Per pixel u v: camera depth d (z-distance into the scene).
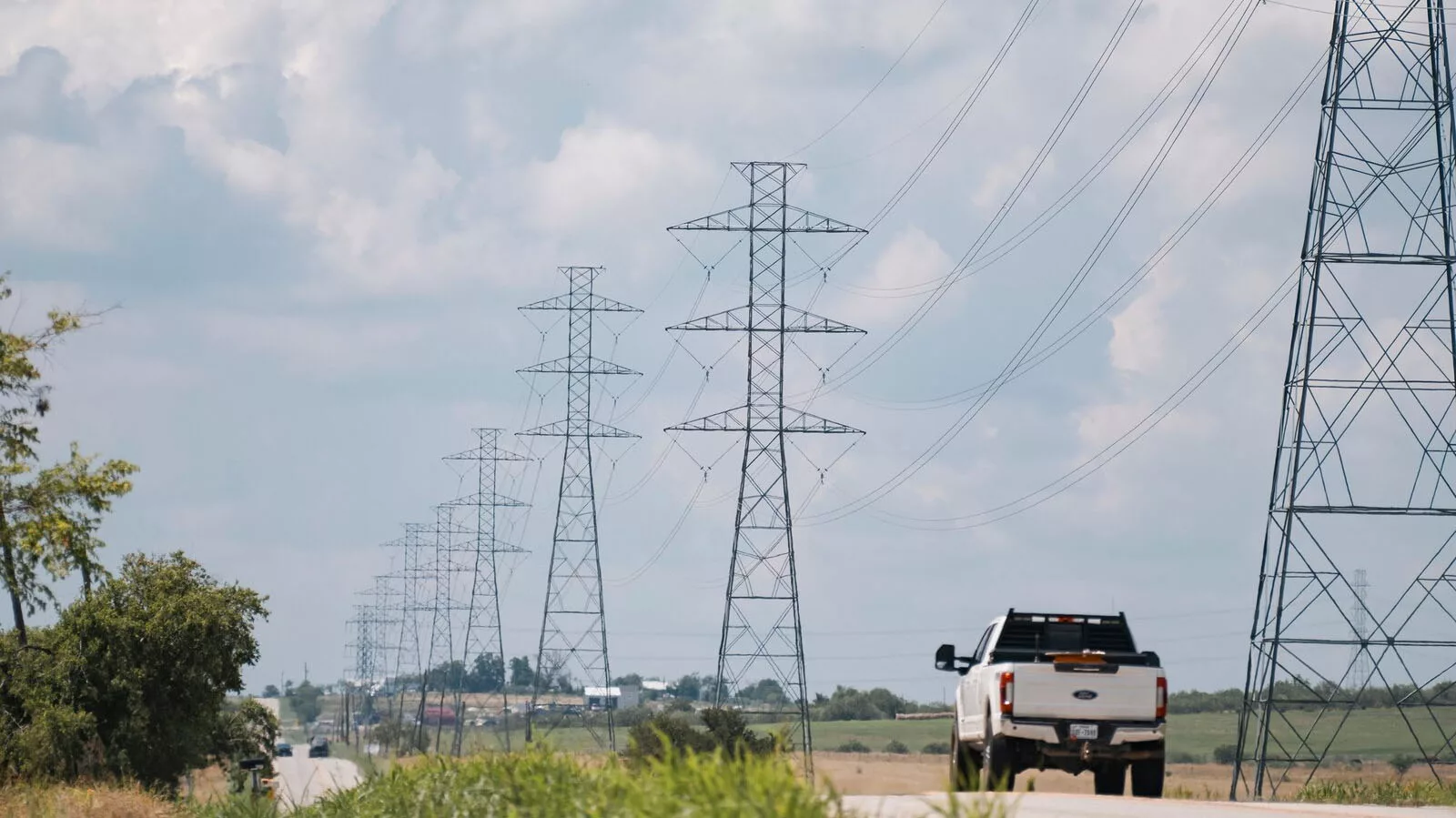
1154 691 55.84
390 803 48.56
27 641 116.94
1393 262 106.19
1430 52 108.94
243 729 174.38
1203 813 41.53
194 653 122.38
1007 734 55.78
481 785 42.44
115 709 120.00
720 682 152.12
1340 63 108.56
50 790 81.75
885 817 36.12
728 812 26.64
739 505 155.62
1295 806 46.69
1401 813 43.19
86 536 94.94
